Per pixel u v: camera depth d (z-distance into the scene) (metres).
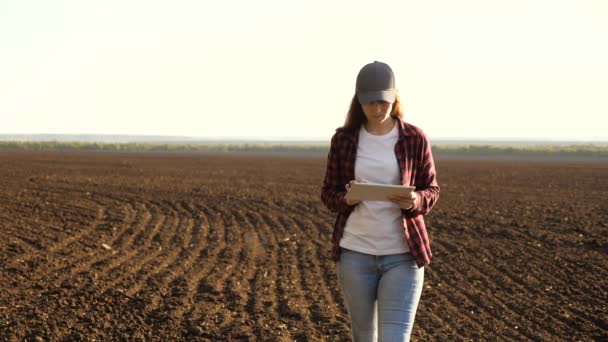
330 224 15.98
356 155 4.77
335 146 4.85
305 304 8.58
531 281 9.92
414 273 4.71
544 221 16.53
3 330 7.30
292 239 13.74
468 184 29.66
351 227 4.76
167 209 18.64
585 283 9.79
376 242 4.70
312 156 68.44
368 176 4.75
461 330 7.54
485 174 37.53
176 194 22.95
